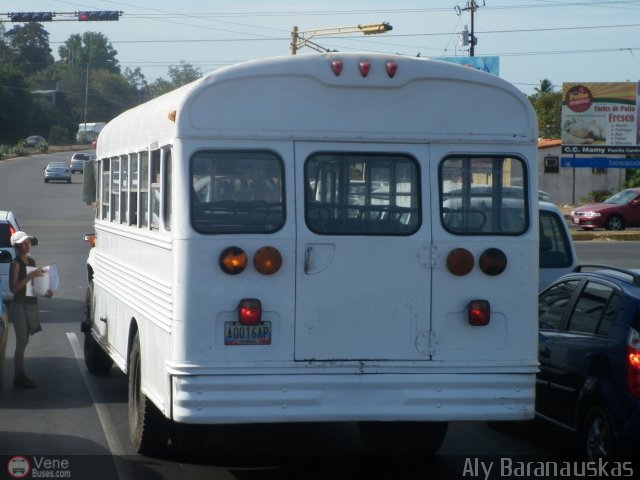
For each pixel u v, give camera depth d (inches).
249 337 366.6
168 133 387.9
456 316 381.7
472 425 535.5
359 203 377.7
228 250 366.0
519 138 390.3
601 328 426.3
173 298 368.5
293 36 2365.9
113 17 2425.0
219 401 363.3
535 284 387.9
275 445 480.7
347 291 373.7
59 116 7529.5
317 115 375.9
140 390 444.5
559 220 631.8
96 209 642.2
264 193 372.2
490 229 387.2
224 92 370.9
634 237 1961.1
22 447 461.4
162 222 396.8
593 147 2787.9
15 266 601.0
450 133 385.7
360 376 372.8
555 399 453.7
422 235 380.5
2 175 4030.5
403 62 381.1
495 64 2714.1
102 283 594.6
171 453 454.9
